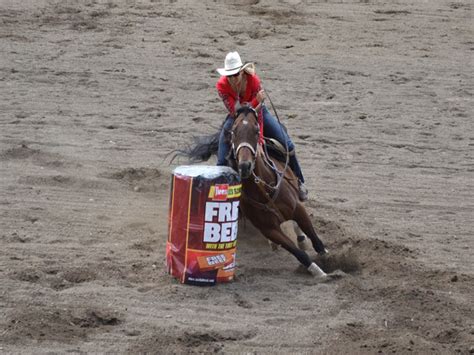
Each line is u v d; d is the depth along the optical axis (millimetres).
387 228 19328
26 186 20906
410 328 14070
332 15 44250
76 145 24672
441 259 17531
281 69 35094
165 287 15344
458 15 45562
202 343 13242
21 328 13281
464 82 34500
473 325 14219
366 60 37219
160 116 28266
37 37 38188
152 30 40125
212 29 40812
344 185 22406
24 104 28844
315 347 13266
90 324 13734
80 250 17078
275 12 44125
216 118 28281
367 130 27859
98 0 45188
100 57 35625
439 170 24234
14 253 16656
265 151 16719
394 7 46438
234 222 15688
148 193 21094
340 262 16938
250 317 14312
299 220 17078
